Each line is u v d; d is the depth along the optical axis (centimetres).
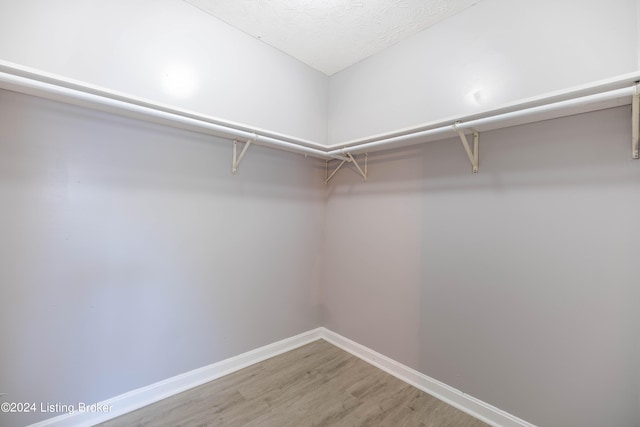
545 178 138
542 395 138
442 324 176
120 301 154
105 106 137
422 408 164
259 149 212
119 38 150
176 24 170
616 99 111
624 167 118
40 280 132
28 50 127
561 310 133
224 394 173
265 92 212
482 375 158
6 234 125
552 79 137
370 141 200
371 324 217
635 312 115
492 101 157
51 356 135
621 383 118
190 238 179
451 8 170
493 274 155
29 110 129
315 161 251
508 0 152
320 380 190
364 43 209
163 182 167
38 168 131
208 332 187
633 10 118
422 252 187
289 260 233
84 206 142
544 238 138
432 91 185
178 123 160
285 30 197
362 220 227
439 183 179
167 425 147
